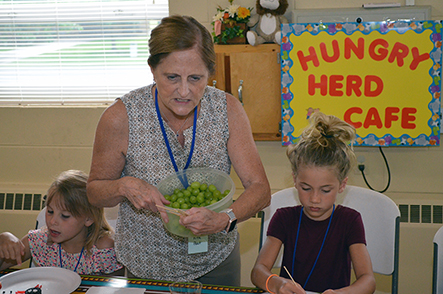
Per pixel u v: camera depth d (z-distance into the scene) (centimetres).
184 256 142
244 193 135
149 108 135
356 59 228
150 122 135
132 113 135
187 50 115
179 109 123
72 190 161
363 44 226
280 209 162
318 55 229
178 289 119
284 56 231
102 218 174
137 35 263
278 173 254
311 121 154
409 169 245
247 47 236
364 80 229
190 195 132
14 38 270
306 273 154
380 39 224
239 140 142
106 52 267
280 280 130
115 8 261
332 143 143
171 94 121
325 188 143
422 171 244
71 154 271
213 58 122
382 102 230
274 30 232
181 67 116
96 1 262
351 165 148
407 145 232
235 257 155
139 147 136
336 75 230
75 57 269
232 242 149
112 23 263
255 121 245
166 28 117
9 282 134
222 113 140
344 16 231
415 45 223
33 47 270
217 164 142
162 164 138
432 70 224
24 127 270
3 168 277
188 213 117
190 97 122
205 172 138
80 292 129
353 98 231
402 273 249
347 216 154
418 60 224
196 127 138
